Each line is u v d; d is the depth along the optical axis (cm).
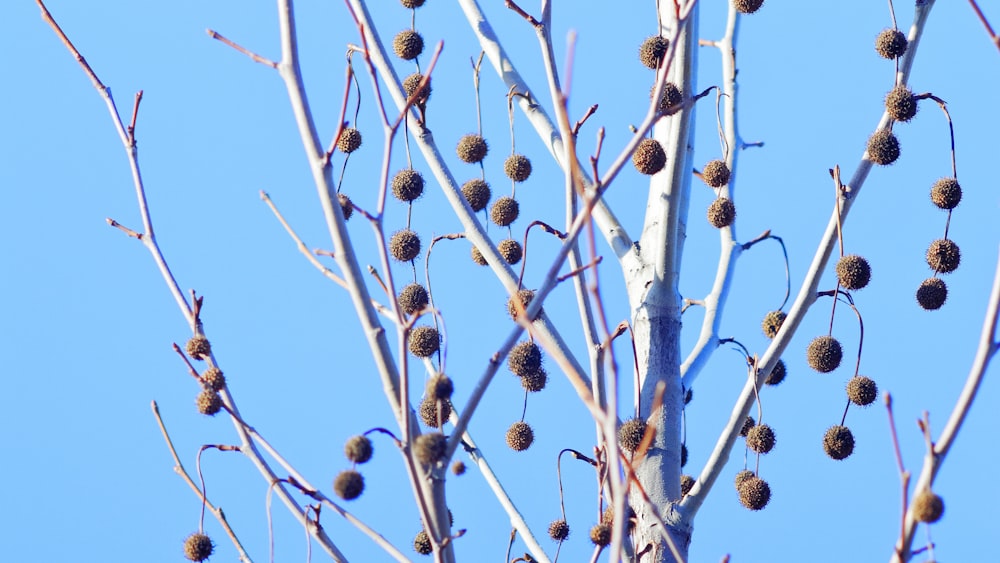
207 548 371
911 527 344
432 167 378
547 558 387
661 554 383
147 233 372
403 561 359
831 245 386
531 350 388
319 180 356
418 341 387
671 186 387
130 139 373
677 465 386
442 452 356
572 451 386
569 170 363
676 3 352
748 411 387
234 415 367
